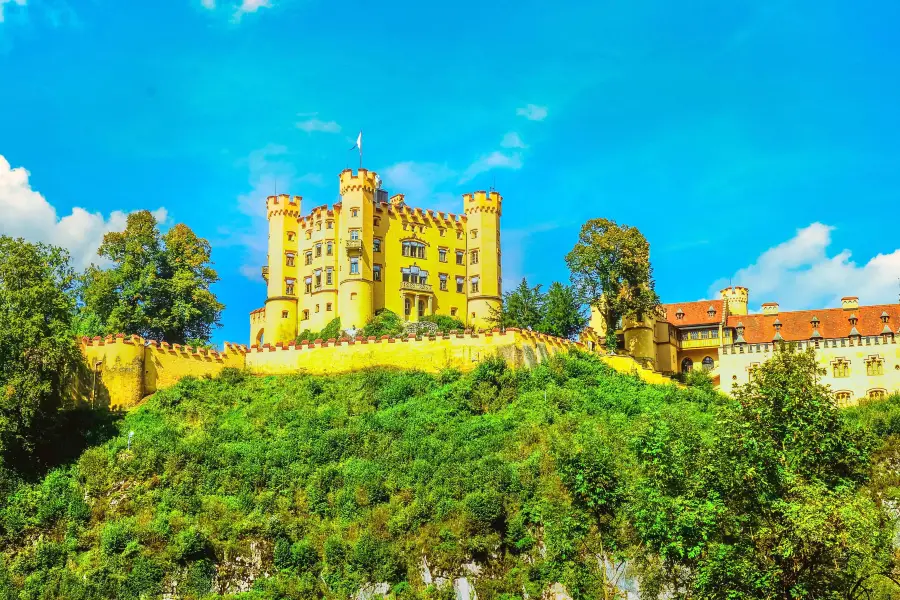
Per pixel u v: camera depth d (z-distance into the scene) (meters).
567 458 69.38
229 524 71.25
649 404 86.44
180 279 108.12
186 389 91.25
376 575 67.19
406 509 71.44
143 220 110.25
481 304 119.56
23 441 76.19
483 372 89.19
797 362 57.94
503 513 69.38
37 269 84.12
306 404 89.56
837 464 56.50
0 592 65.62
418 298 117.06
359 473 76.31
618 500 67.44
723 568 50.03
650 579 62.44
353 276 112.69
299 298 118.12
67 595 65.75
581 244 107.81
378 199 120.06
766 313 117.31
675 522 53.00
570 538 67.06
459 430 82.50
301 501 73.94
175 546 68.50
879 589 55.75
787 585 49.03
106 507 73.50
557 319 103.38
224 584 68.25
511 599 65.50
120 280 106.50
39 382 77.75
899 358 88.62
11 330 77.75
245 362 99.06
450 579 67.19
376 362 95.50
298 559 68.81
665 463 56.84
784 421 56.06
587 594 64.88
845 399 89.50
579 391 89.12
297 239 119.88
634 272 105.62
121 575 67.19
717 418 58.31
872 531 48.50
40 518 71.75
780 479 52.47
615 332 109.94
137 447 78.88
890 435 75.06
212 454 78.25
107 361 88.88
